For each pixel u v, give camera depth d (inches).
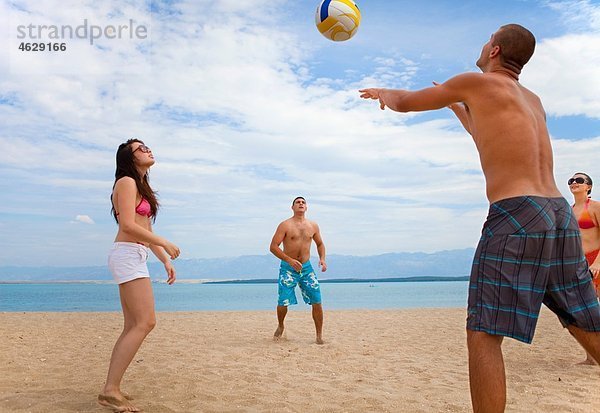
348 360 216.8
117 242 135.0
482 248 92.1
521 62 105.2
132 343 130.6
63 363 197.0
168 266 145.4
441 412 135.1
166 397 143.9
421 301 883.4
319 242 279.3
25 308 680.4
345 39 160.2
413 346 263.1
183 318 418.3
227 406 136.1
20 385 156.9
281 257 271.4
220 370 185.5
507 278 88.4
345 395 152.0
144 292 133.2
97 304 820.6
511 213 89.8
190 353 226.1
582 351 239.8
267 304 833.5
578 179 207.9
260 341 273.1
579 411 135.6
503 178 93.0
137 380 165.3
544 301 95.6
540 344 263.6
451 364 210.4
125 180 133.2
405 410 136.4
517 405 141.9
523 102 97.3
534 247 88.1
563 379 176.4
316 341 269.6
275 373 183.5
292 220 275.7
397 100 108.5
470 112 100.7
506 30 104.7
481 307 89.5
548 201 90.4
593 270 189.9
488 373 86.8
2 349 231.5
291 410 134.5
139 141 142.2
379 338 294.8
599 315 91.2
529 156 92.7
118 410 127.3
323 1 158.6
